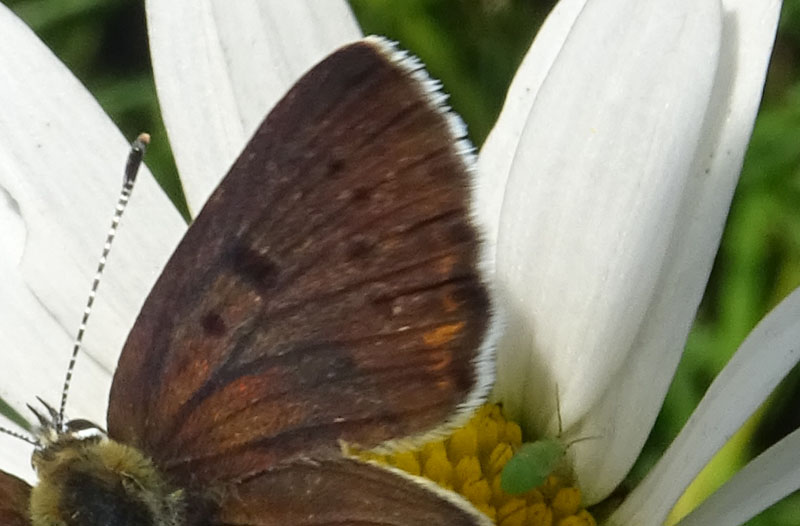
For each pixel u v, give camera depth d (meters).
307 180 0.10
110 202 0.12
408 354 0.10
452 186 0.10
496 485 0.11
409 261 0.10
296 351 0.10
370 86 0.10
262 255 0.10
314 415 0.10
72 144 0.12
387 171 0.10
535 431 0.11
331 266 0.10
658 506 0.11
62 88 0.12
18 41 0.12
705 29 0.11
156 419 0.10
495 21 0.14
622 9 0.11
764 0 0.11
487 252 0.10
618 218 0.11
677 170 0.11
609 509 0.11
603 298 0.11
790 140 0.13
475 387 0.10
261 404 0.10
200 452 0.10
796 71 0.13
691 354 0.13
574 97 0.11
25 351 0.12
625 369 0.11
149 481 0.10
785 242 0.13
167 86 0.12
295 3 0.12
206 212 0.10
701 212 0.11
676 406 0.13
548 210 0.11
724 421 0.11
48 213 0.12
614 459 0.11
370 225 0.10
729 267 0.13
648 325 0.11
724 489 0.11
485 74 0.14
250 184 0.10
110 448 0.10
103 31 0.14
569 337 0.11
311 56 0.12
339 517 0.10
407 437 0.10
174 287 0.10
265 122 0.10
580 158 0.11
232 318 0.10
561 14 0.11
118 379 0.10
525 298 0.11
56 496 0.10
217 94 0.12
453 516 0.10
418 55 0.14
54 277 0.12
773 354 0.11
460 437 0.11
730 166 0.11
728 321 0.13
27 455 0.12
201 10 0.12
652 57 0.11
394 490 0.10
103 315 0.12
